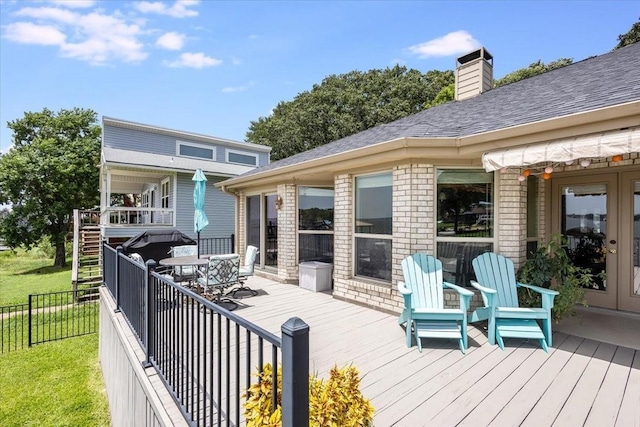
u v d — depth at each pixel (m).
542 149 3.54
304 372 1.44
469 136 4.22
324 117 29.22
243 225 9.68
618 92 3.61
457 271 4.93
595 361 3.50
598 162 5.33
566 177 5.79
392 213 5.31
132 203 25.28
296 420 1.42
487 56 7.95
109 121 13.80
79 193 21.53
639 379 3.11
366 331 4.45
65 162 20.66
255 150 18.38
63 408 5.23
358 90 31.28
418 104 29.25
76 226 11.44
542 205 5.35
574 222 5.73
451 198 4.96
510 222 4.71
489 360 3.53
